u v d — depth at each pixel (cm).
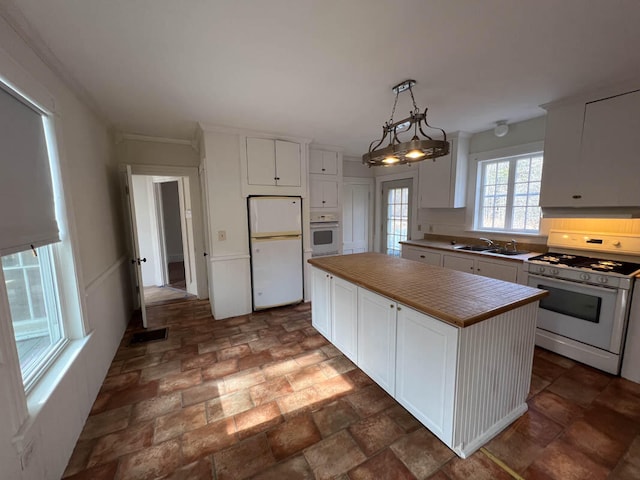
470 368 148
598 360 229
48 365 152
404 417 181
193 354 264
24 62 145
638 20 142
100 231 252
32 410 123
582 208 254
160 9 131
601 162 236
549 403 192
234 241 345
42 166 156
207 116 287
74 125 207
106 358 236
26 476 113
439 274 231
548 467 146
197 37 154
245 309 361
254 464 150
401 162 219
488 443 161
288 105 259
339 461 151
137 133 347
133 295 380
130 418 183
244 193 342
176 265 700
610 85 222
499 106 269
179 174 385
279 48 167
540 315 265
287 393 207
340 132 354
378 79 208
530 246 327
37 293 157
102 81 203
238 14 136
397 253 519
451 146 377
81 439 166
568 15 139
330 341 281
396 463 149
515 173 344
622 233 258
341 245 470
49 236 158
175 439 167
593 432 168
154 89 220
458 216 404
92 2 125
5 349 107
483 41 162
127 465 150
